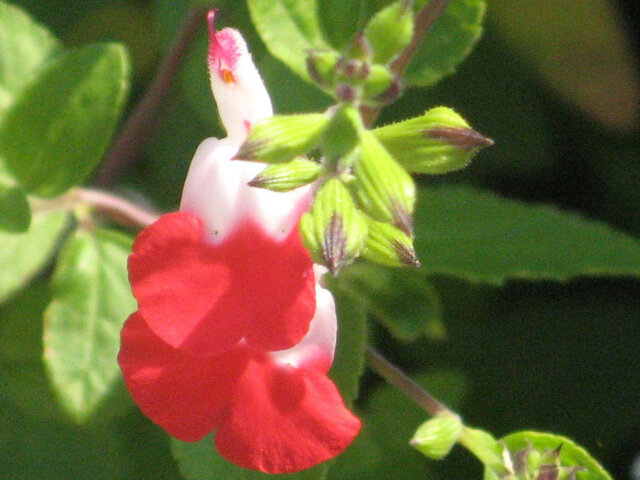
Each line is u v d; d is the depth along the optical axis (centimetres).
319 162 14
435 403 17
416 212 19
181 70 21
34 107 18
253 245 14
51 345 19
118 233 19
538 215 19
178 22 22
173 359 14
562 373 23
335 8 18
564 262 19
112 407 19
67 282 19
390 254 14
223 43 15
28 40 20
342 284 17
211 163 14
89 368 19
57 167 19
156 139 23
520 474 16
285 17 18
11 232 18
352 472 21
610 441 23
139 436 21
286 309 14
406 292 18
